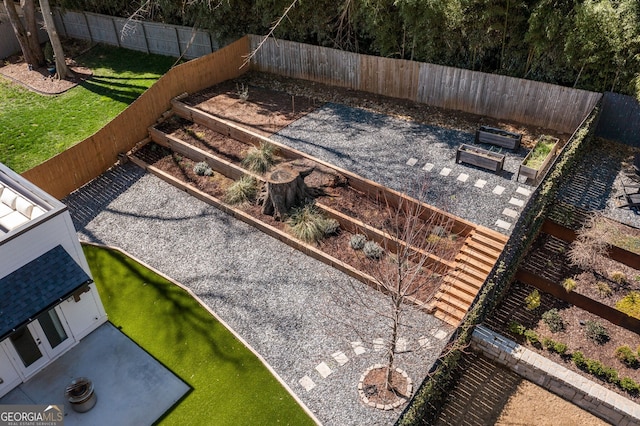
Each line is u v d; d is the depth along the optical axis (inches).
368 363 430.9
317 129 704.4
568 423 397.4
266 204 589.9
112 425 396.5
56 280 428.5
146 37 962.1
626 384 404.2
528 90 651.5
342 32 797.2
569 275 498.6
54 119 771.4
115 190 669.3
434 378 381.1
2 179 479.8
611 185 581.6
